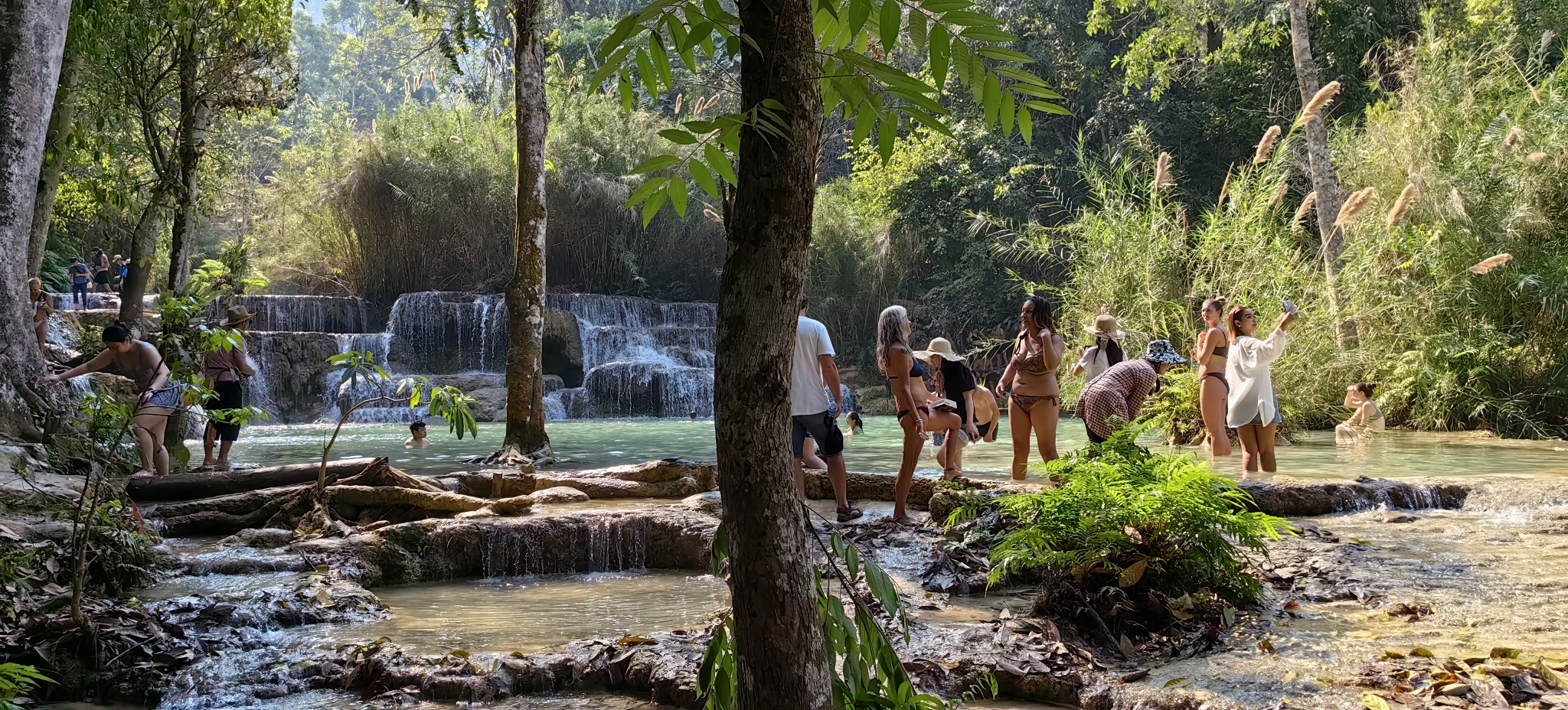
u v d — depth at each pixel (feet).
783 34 6.01
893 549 19.92
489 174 96.22
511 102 90.02
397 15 116.98
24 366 27.58
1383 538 20.93
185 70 44.60
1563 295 49.26
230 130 110.52
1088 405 27.66
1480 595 15.69
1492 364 50.49
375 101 238.27
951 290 93.61
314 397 74.84
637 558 22.07
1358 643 13.02
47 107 29.68
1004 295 91.50
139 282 47.24
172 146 46.14
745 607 6.33
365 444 48.62
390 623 16.40
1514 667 11.38
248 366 32.68
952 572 17.89
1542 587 16.20
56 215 72.59
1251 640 13.42
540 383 39.55
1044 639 13.51
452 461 38.50
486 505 23.94
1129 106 93.35
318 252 100.12
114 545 18.16
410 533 21.03
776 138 6.06
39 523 18.43
